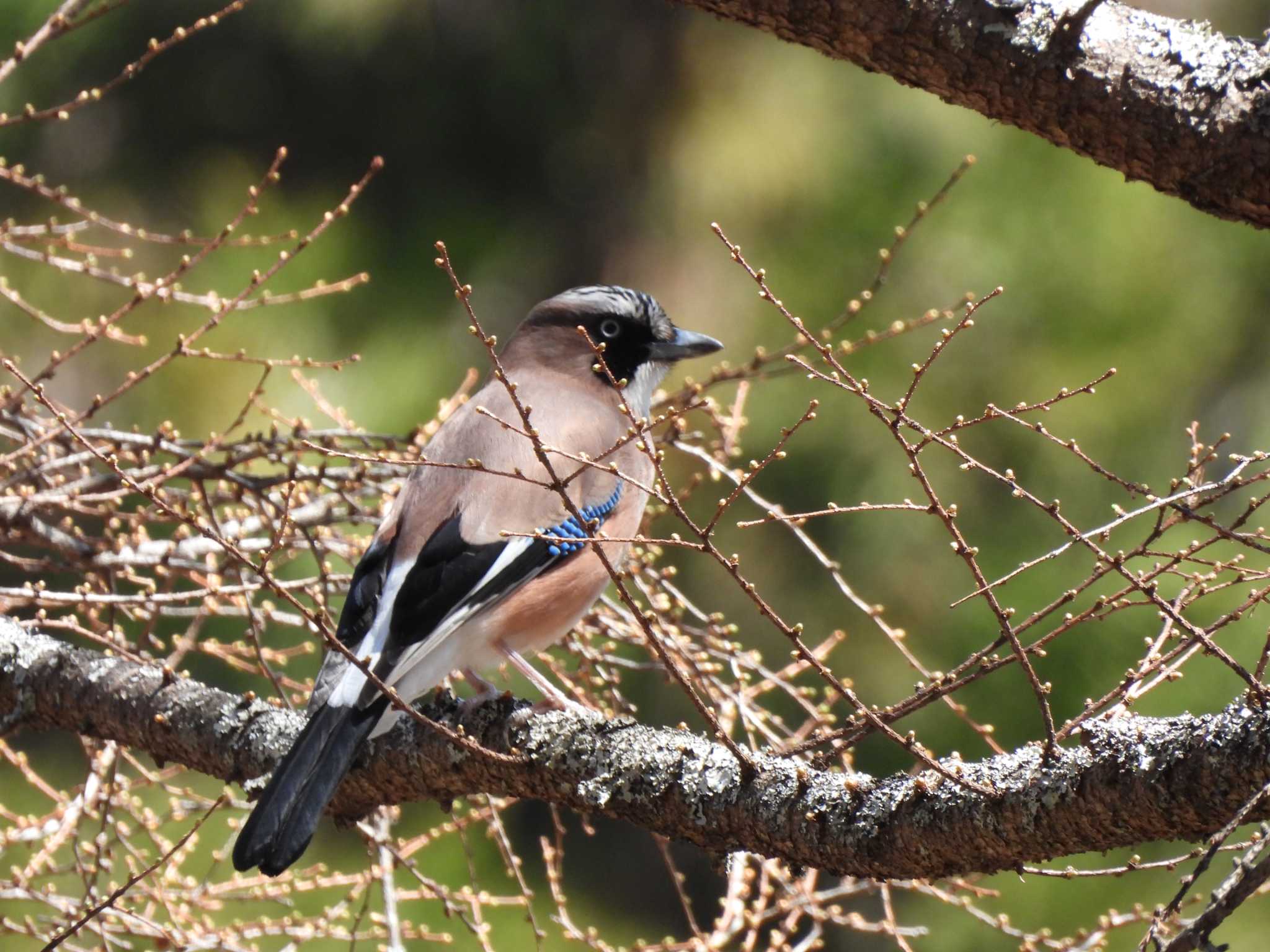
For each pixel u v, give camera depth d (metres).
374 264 15.57
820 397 14.27
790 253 14.86
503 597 6.95
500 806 7.13
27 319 14.07
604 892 15.59
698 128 15.59
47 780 14.70
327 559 9.53
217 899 7.26
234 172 15.59
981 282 14.42
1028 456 14.13
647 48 15.99
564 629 7.25
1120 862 12.84
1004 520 14.11
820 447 14.27
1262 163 4.93
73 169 15.65
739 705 6.41
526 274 16.02
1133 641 12.92
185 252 14.70
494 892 13.98
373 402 14.45
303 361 7.10
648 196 15.78
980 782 4.77
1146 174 5.12
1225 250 14.48
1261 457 4.47
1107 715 4.73
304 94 16.03
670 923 15.57
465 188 16.14
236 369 14.09
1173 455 14.16
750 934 6.53
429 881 6.93
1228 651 12.20
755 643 14.37
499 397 7.70
